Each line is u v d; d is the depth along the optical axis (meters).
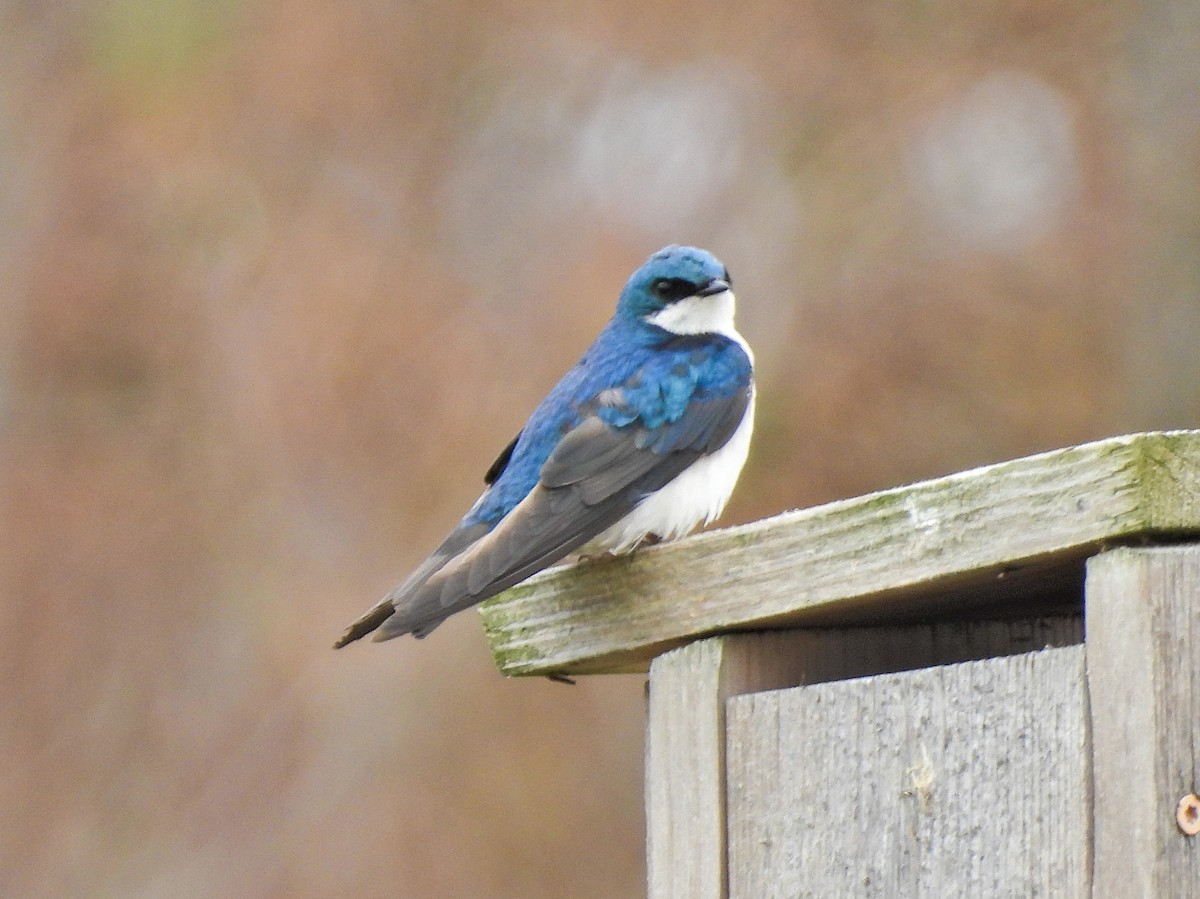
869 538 5.27
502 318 14.49
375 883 13.31
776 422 13.05
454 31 15.59
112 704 14.52
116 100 16.58
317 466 14.39
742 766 5.55
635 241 14.14
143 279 15.75
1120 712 4.63
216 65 16.25
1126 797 4.59
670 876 5.69
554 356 14.09
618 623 5.89
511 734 13.64
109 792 14.20
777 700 5.49
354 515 14.24
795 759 5.43
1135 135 13.62
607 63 14.92
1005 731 4.96
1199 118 13.55
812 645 5.73
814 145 14.04
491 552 5.86
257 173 15.75
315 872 13.40
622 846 13.37
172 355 15.47
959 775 5.05
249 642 14.34
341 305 14.67
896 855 5.16
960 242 13.41
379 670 13.95
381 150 15.59
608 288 14.09
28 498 15.19
